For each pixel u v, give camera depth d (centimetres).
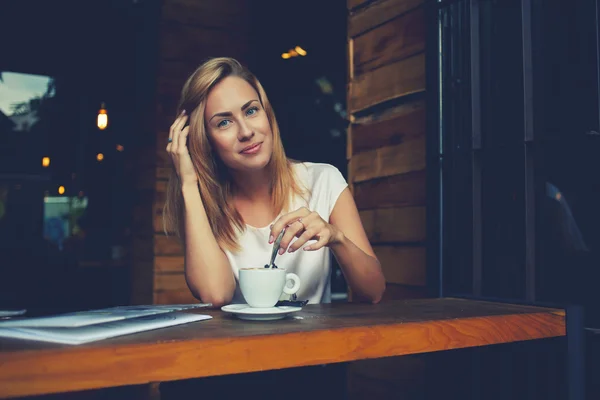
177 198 158
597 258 163
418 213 199
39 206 619
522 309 127
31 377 73
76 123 582
